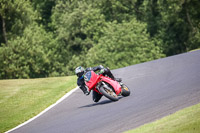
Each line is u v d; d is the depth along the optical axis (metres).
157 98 35.81
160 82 46.28
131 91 44.72
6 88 67.25
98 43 187.25
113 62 179.38
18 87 66.81
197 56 62.12
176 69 53.66
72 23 199.75
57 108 45.91
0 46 173.25
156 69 58.88
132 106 34.81
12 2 169.62
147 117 28.52
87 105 42.91
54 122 37.56
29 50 159.75
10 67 154.50
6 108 52.38
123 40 184.00
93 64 183.88
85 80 38.94
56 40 198.88
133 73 60.41
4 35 168.75
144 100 36.53
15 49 157.38
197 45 196.88
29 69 167.88
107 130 27.75
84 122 33.31
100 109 37.72
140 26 189.38
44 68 172.88
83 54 198.88
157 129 22.62
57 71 195.38
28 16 174.38
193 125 21.02
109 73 39.75
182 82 42.03
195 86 37.16
